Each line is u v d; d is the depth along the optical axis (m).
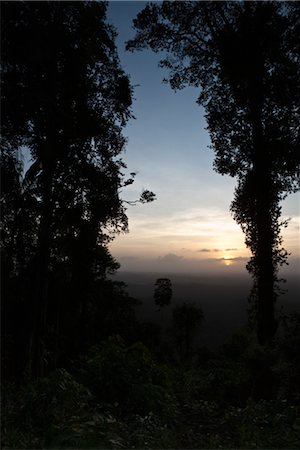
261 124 16.25
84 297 32.66
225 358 16.48
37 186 12.80
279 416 7.31
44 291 13.62
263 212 16.12
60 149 12.93
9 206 12.42
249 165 17.02
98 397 8.24
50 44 11.91
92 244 15.08
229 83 17.11
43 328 13.75
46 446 5.41
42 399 6.55
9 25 11.52
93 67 13.94
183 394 10.93
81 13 12.73
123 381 8.51
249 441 6.27
